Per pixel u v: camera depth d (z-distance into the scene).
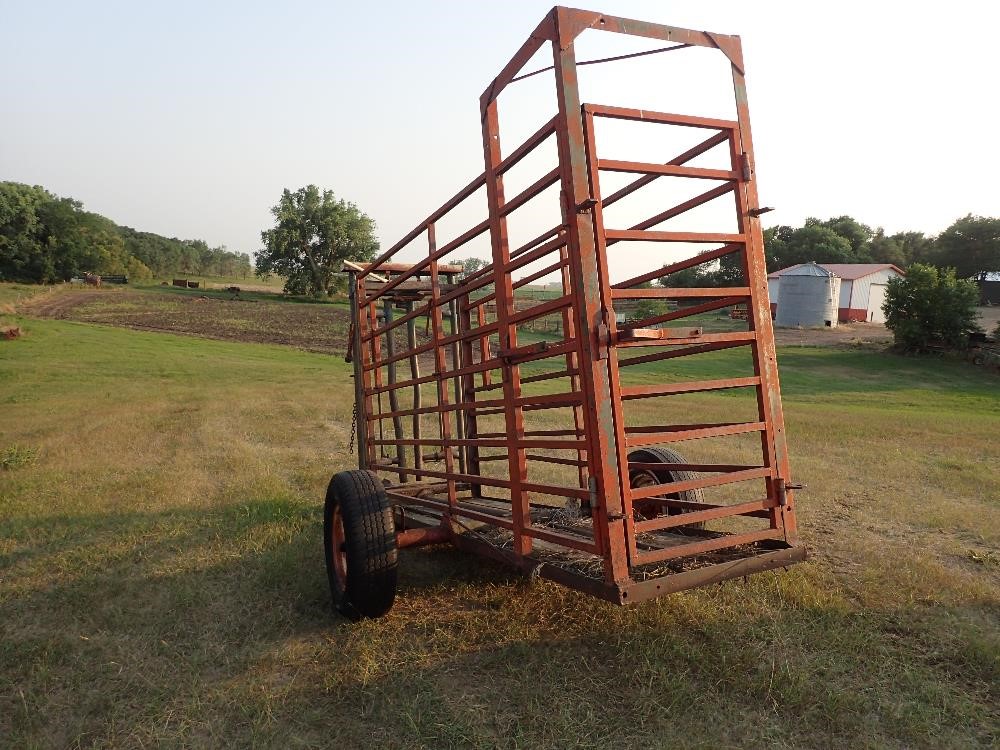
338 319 53.59
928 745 3.18
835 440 12.09
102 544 6.34
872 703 3.51
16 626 4.73
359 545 4.54
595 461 3.49
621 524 3.48
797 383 25.91
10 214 87.31
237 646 4.39
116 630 4.62
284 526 6.72
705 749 3.13
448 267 7.27
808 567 5.43
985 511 7.22
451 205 4.93
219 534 6.50
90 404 17.19
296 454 11.07
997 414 19.34
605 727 3.35
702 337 3.82
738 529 6.60
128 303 60.44
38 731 3.50
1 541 6.51
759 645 4.05
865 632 4.25
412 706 3.54
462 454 6.52
